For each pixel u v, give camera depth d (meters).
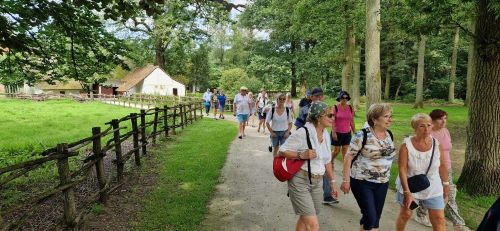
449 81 36.22
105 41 8.69
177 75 59.56
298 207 4.13
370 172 4.12
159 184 7.14
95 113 26.78
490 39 6.77
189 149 10.96
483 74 6.97
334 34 21.09
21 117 23.38
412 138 4.27
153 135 11.24
